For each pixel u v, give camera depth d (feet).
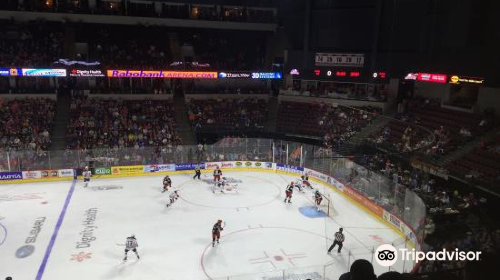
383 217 80.48
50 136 118.11
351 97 131.85
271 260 64.28
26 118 120.26
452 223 67.87
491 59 87.92
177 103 140.87
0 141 111.86
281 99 144.97
